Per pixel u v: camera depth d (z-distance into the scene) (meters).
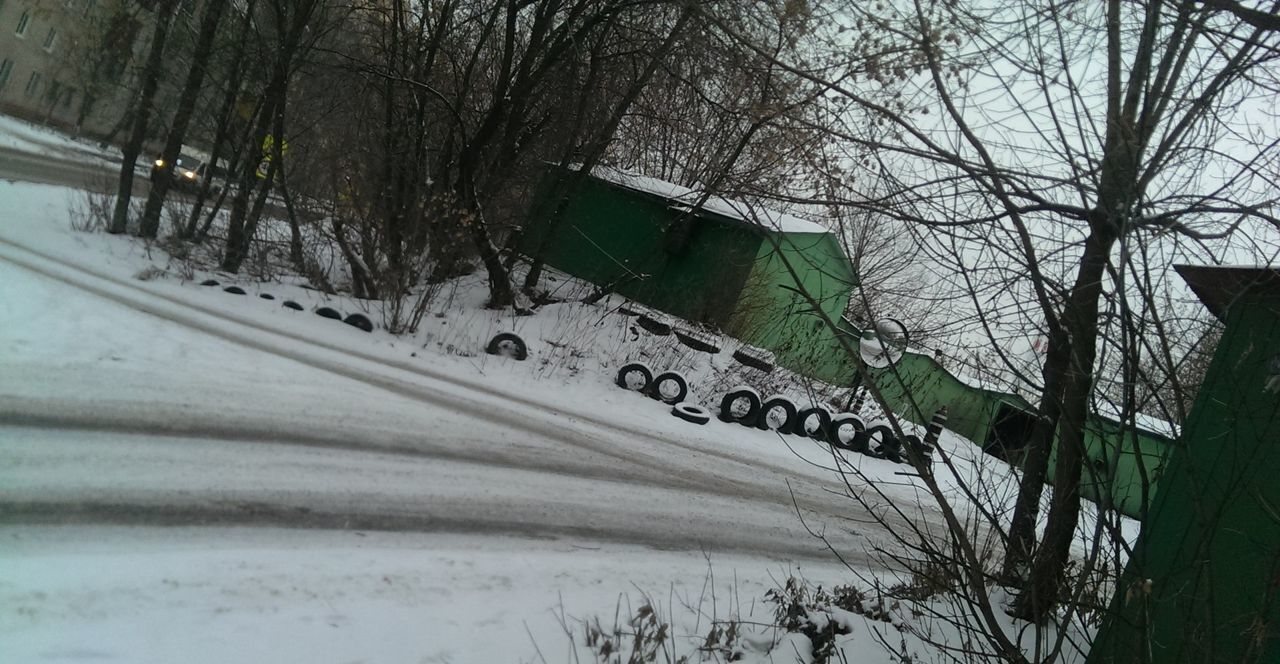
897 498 10.67
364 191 13.20
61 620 3.58
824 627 5.08
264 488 5.58
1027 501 4.87
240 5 15.09
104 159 18.34
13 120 32.16
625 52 14.15
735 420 12.48
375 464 6.63
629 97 14.68
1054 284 3.64
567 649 4.45
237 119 15.10
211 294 11.31
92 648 3.43
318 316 11.50
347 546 5.10
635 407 11.59
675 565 6.37
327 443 6.77
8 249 10.97
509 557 5.61
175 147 14.86
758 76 5.20
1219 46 3.65
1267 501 3.56
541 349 12.92
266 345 9.27
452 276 14.89
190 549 4.53
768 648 4.95
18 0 34.94
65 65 23.92
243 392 7.35
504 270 14.41
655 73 14.45
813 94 4.42
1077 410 3.90
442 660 4.02
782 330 15.77
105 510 4.70
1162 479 4.44
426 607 4.57
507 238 15.79
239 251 13.59
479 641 4.32
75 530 4.41
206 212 15.89
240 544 4.75
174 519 4.83
